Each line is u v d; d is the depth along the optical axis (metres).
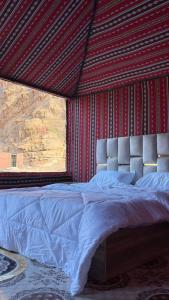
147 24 3.37
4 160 5.68
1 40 3.34
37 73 4.13
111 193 2.87
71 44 3.81
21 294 1.80
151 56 3.77
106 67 4.22
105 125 4.62
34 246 2.37
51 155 6.15
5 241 2.63
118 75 4.29
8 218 2.62
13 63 3.76
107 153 4.51
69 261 2.07
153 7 3.13
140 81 4.19
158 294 1.82
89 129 4.86
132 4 3.17
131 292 1.85
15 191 2.96
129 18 3.35
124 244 2.15
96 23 3.56
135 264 2.25
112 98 4.55
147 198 2.59
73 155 5.11
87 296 1.79
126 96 4.37
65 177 5.03
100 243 1.92
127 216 2.12
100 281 2.00
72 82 4.68
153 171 3.92
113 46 3.83
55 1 3.11
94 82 4.62
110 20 3.46
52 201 2.37
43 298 1.75
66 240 2.13
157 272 2.20
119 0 3.16
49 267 2.24
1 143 6.13
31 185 4.50
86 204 2.17
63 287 1.91
